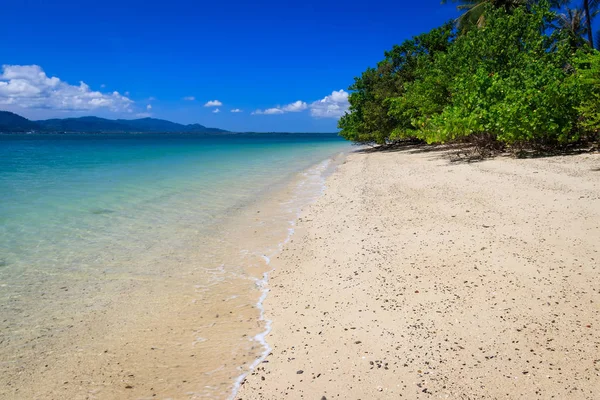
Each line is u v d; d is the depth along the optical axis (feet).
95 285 20.03
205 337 15.20
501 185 34.73
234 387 12.21
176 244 26.66
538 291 15.93
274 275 21.18
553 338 12.84
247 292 19.20
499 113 46.96
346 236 26.32
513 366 11.73
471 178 40.11
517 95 46.50
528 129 45.24
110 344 14.79
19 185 51.78
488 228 24.06
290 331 15.26
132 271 21.89
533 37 61.16
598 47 90.74
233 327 15.88
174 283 20.33
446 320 14.64
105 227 30.78
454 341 13.29
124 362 13.69
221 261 23.49
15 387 12.39
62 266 22.53
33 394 12.08
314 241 26.22
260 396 11.71
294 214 35.04
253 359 13.64
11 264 22.72
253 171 72.64
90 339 15.14
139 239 27.76
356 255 22.53
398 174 50.80
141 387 12.37
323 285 19.15
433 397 10.84
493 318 14.39
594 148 47.16
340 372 12.38
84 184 53.36
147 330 15.78
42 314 17.06
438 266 19.52
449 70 69.31
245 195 45.42
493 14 72.54
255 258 23.90
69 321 16.49
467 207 29.48
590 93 42.29
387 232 25.98
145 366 13.44
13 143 228.02
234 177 62.95
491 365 11.87
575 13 92.84
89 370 13.25
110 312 17.25
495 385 11.03
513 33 61.11
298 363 13.12
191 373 13.01
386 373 12.07
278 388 11.98
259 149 166.40
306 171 71.87
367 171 59.31
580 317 13.85
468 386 11.11
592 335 12.78
